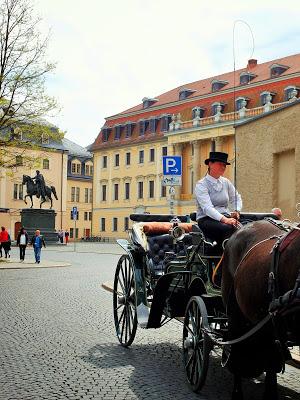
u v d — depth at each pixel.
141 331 10.18
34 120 30.30
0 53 28.72
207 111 72.44
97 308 12.86
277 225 5.49
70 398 6.00
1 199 80.81
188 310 6.71
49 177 86.06
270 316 4.87
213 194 7.21
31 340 9.14
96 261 32.41
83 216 101.19
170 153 76.75
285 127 16.03
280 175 16.58
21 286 17.80
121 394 6.17
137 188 83.88
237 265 5.58
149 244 8.78
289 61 69.25
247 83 69.31
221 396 6.13
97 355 8.12
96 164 91.88
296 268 4.55
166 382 6.69
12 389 6.31
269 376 5.65
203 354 6.07
